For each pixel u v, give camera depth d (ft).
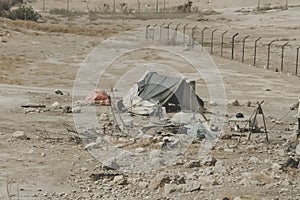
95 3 445.78
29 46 233.35
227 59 210.38
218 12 387.14
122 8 426.10
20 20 305.32
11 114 110.32
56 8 413.18
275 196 61.46
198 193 61.77
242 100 138.21
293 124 109.60
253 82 166.71
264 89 156.46
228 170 71.72
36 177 67.77
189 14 377.50
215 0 435.94
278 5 414.62
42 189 63.31
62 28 289.33
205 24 331.57
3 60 196.44
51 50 224.33
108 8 422.82
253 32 294.46
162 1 445.37
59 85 155.43
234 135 95.71
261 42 258.37
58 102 124.88
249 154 82.43
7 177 67.56
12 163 73.82
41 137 90.02
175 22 337.52
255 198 59.93
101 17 358.43
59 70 181.27
